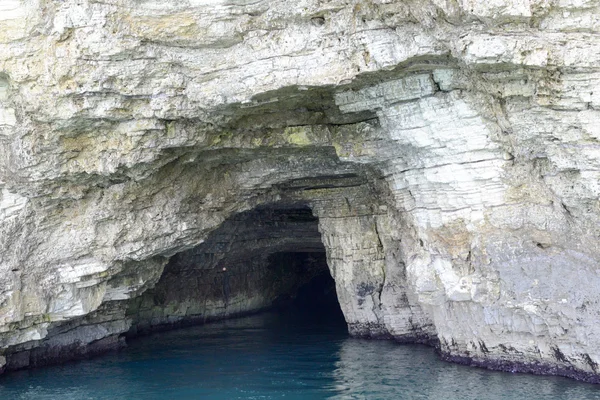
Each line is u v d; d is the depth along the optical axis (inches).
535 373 633.0
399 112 643.5
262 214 1079.6
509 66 540.4
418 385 631.8
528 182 609.0
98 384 680.4
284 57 597.0
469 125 608.4
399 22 558.3
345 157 719.7
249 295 1251.2
